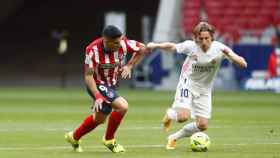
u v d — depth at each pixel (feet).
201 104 105.60
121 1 425.28
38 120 161.68
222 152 102.37
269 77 275.18
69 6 424.87
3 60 370.94
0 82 329.93
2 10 409.08
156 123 154.40
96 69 99.91
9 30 406.00
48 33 402.72
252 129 141.90
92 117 101.65
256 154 99.86
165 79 284.61
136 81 290.35
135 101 223.92
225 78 280.31
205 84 105.70
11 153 100.99
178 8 291.79
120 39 97.71
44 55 375.25
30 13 418.51
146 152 102.37
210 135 129.70
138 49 102.12
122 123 153.99
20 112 183.93
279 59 274.57
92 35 399.03
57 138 123.54
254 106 207.62
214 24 304.09
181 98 104.42
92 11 420.77
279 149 106.73
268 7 305.73
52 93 262.67
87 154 99.91
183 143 115.14
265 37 296.92
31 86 308.19
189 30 301.84
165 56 284.00
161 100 228.63
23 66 363.97
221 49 103.86
